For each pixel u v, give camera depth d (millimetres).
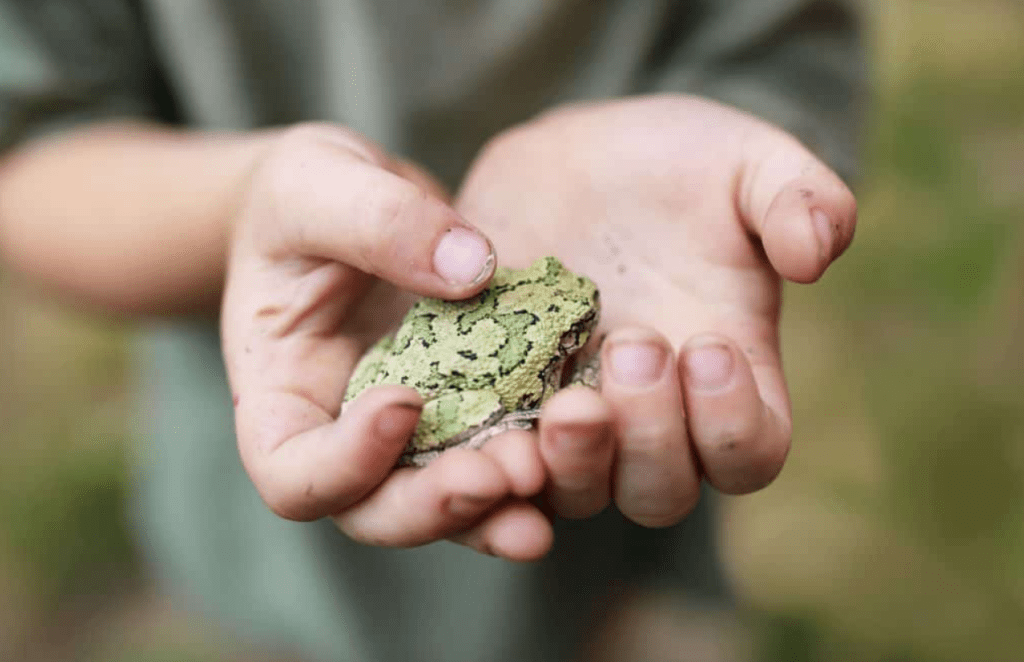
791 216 248
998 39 720
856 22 368
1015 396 503
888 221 604
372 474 240
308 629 379
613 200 290
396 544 246
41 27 334
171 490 380
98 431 538
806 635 427
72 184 324
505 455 240
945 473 478
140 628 473
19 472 522
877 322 562
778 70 362
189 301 329
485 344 270
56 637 475
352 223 255
